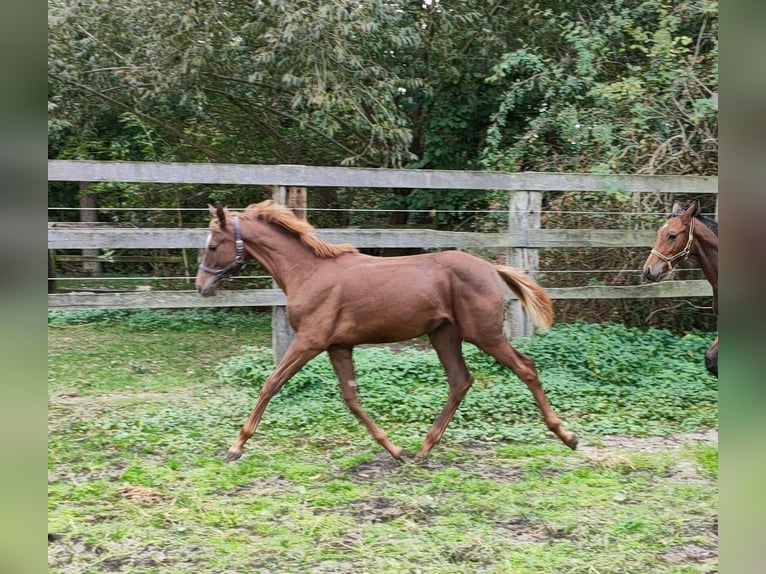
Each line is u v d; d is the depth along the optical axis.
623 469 4.61
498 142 8.73
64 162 5.88
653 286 7.25
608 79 8.72
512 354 4.63
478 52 9.56
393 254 9.95
